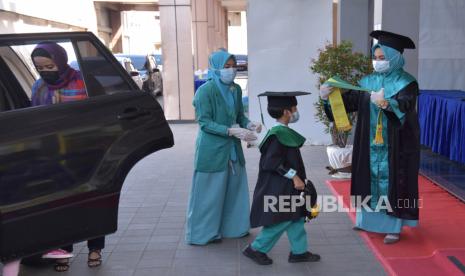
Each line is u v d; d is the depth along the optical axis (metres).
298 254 4.25
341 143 7.08
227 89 4.59
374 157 4.55
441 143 7.68
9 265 3.09
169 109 12.95
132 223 5.43
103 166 3.29
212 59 4.56
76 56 3.59
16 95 3.52
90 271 4.22
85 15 26.48
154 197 6.43
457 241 4.51
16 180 2.95
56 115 3.20
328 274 4.05
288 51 9.05
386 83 4.40
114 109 3.44
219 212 4.71
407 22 7.54
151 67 21.16
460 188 6.18
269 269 4.18
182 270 4.21
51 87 3.54
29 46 3.49
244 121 4.83
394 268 4.05
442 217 5.21
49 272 4.20
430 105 8.08
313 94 9.12
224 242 4.79
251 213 4.17
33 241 3.00
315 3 8.88
